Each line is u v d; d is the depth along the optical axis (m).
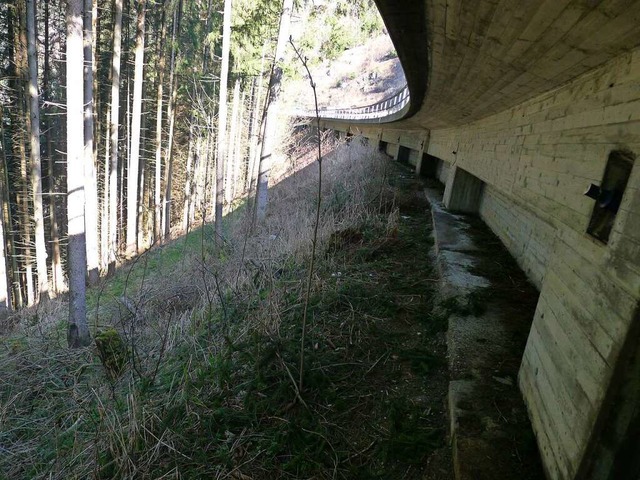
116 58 12.39
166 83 16.72
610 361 1.20
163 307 5.36
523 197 3.00
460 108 4.88
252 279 4.46
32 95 10.68
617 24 1.37
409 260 4.71
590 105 1.94
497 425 1.97
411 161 12.70
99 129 14.95
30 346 5.23
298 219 6.81
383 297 3.74
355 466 2.02
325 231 5.60
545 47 1.91
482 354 2.61
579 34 1.60
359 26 10.25
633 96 1.50
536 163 2.76
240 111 19.41
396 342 3.07
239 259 5.32
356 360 2.88
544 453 1.69
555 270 1.96
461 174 6.49
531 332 2.17
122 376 3.41
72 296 6.13
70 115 6.10
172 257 10.66
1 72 12.74
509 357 2.59
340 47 10.28
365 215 6.50
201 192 16.55
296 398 2.44
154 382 2.98
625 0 1.20
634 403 1.16
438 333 3.11
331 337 3.17
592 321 1.39
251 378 2.70
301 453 2.09
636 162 1.30
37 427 3.22
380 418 2.34
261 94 19.00
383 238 5.27
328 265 4.62
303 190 11.28
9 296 12.05
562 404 1.54
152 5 15.73
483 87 3.38
